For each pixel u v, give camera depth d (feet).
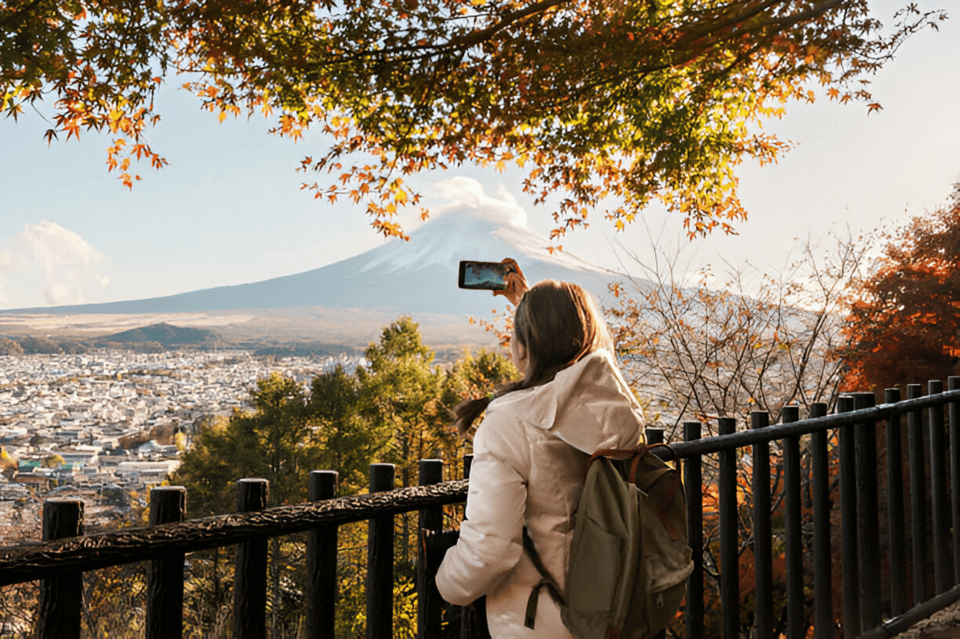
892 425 9.74
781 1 18.51
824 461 8.63
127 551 3.55
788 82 21.79
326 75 19.30
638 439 4.82
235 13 17.20
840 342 23.16
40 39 15.67
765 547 7.88
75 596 3.47
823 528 8.60
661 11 20.12
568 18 19.25
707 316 21.42
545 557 4.53
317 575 4.58
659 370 21.58
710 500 19.26
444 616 5.66
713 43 19.31
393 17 18.38
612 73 19.56
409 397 101.65
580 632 4.24
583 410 4.58
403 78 19.44
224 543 3.99
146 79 17.62
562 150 22.57
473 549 4.37
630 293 21.45
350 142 22.18
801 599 8.30
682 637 14.16
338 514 4.58
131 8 16.37
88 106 17.65
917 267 26.63
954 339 25.08
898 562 9.70
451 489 5.41
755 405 21.02
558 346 4.87
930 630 9.38
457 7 18.39
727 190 24.98
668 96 23.09
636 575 4.19
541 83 19.56
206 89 20.48
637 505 4.32
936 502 10.66
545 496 4.51
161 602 3.79
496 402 4.71
